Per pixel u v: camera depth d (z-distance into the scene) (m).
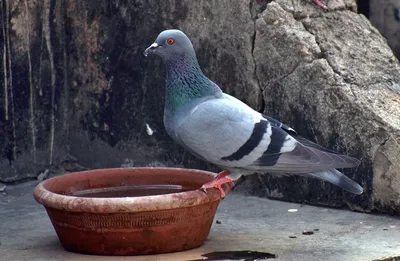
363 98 8.93
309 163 7.52
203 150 7.62
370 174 8.85
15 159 10.47
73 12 10.70
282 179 9.57
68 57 10.81
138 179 8.32
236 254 7.50
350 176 9.02
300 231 8.33
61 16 10.70
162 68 10.22
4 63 10.19
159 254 7.45
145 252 7.40
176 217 7.27
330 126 9.09
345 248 7.69
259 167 7.59
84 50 10.73
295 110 9.38
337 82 9.05
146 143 10.52
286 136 7.62
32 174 10.66
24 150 10.54
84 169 10.97
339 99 9.01
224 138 7.52
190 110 7.68
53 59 10.70
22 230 8.49
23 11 10.29
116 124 10.70
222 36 9.82
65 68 10.81
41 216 9.07
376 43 9.64
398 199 8.68
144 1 10.27
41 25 10.51
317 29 9.55
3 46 10.15
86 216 7.18
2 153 10.34
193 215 7.39
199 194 7.32
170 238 7.40
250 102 9.72
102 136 10.81
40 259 7.41
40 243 7.97
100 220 7.17
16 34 10.25
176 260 7.27
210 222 7.73
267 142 7.55
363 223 8.59
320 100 9.15
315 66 9.16
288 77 9.38
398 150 8.60
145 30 10.31
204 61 10.02
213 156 7.64
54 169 10.91
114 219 7.15
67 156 10.97
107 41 10.59
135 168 8.33
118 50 10.52
